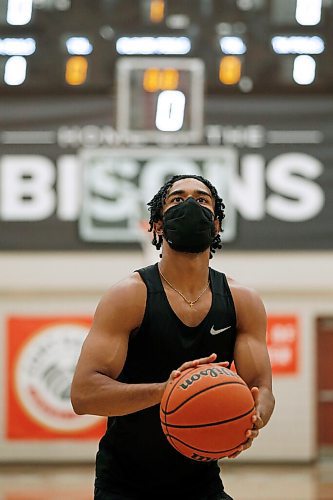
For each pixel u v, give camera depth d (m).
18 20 17.95
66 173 18.67
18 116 18.52
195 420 4.21
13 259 18.69
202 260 4.63
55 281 18.67
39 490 15.00
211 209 4.73
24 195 18.67
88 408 4.48
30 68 18.23
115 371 4.57
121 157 18.64
